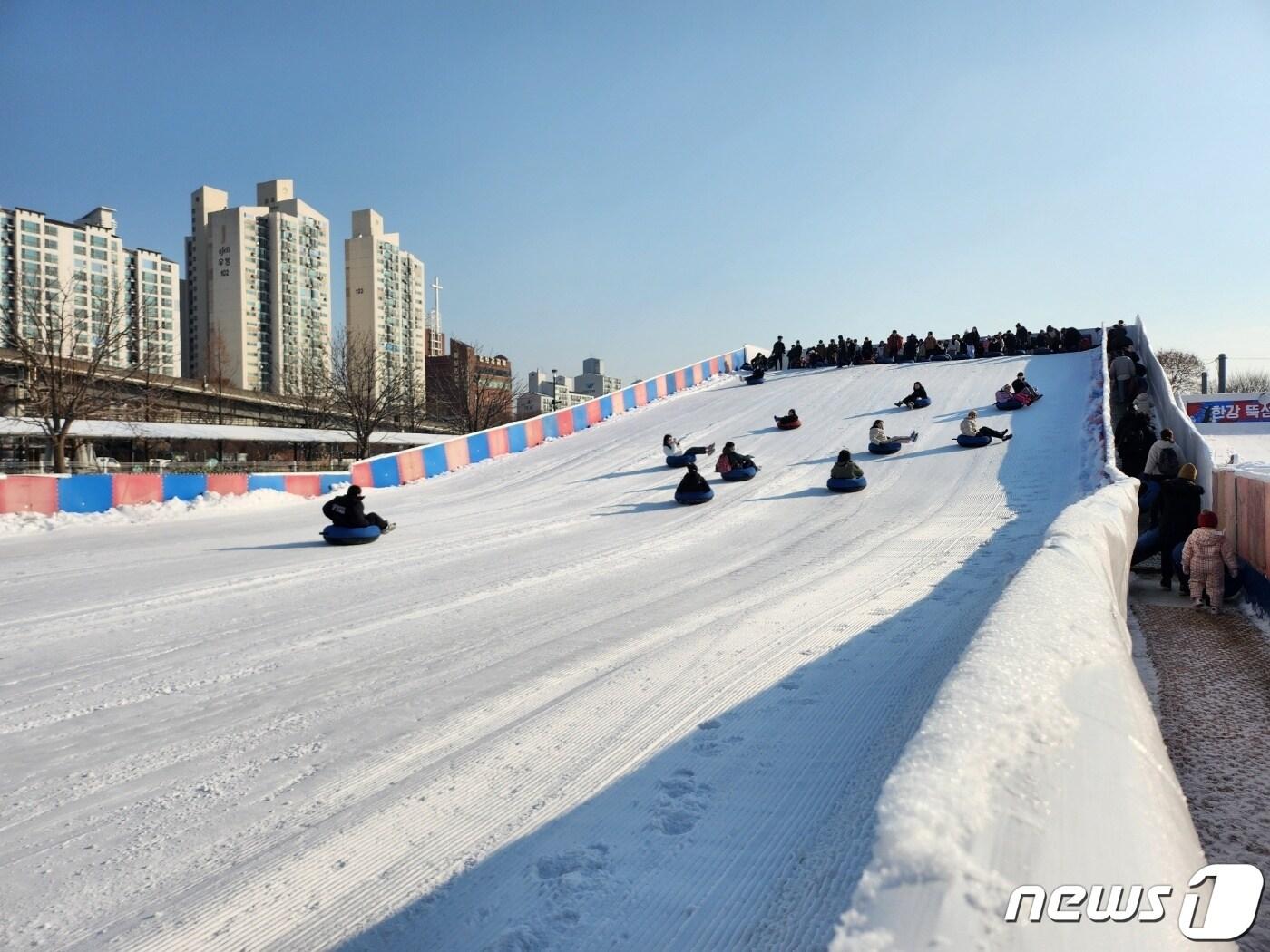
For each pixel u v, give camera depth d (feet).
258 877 10.76
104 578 36.17
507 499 72.02
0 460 135.23
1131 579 38.42
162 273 347.56
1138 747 6.91
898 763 6.20
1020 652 8.46
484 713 17.15
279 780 13.96
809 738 14.75
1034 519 46.32
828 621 24.62
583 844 11.28
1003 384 102.01
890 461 72.28
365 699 18.40
